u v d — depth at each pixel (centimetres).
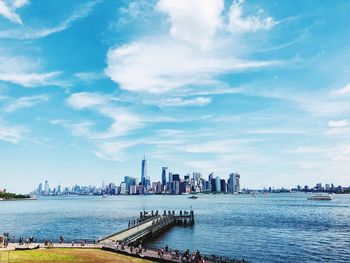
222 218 16288
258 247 8512
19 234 11594
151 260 5694
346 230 11600
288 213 19212
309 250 8100
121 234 8700
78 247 6756
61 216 19150
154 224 10506
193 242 9288
